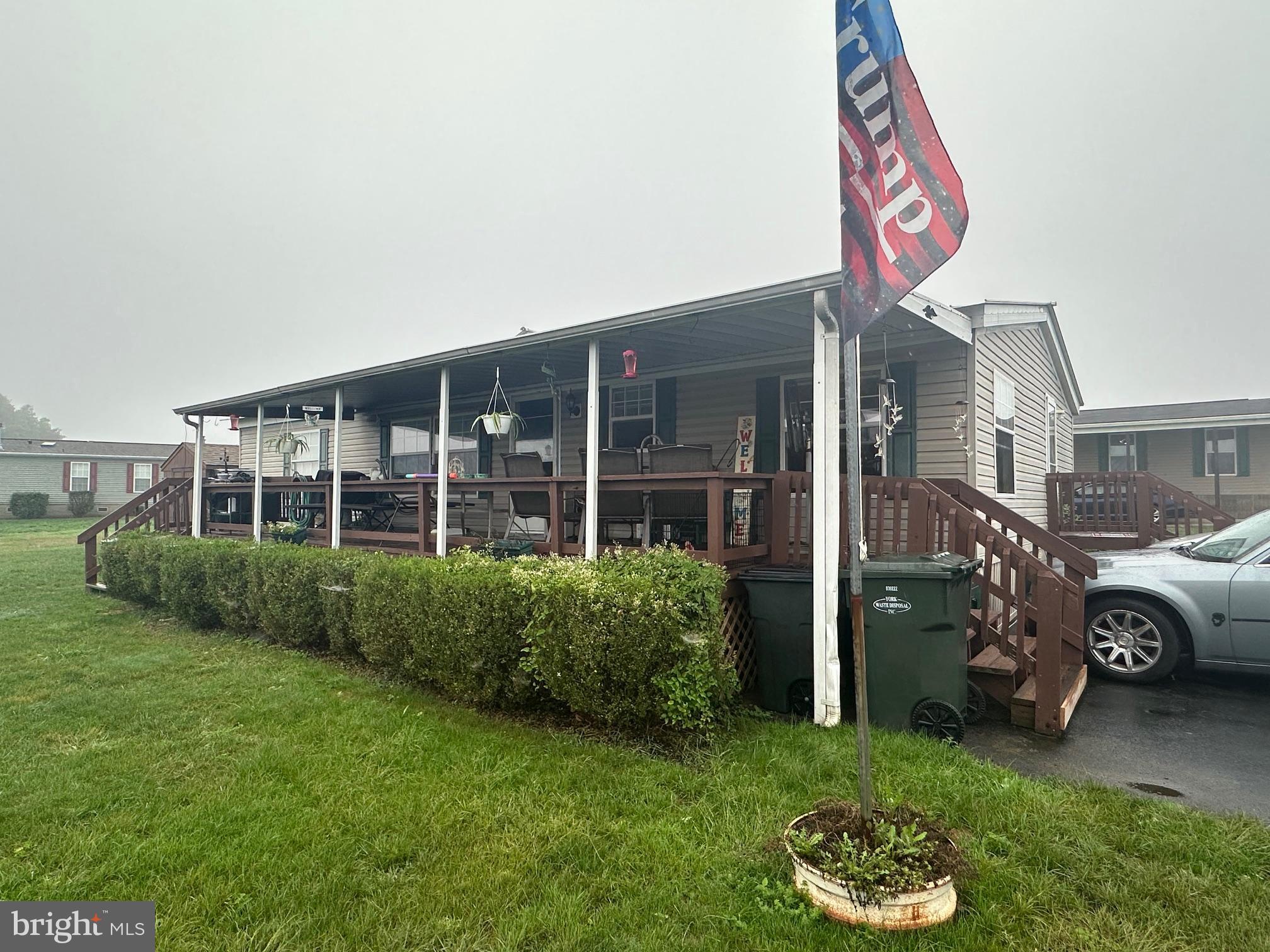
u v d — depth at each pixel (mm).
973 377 6566
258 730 4125
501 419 8094
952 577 3859
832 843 2457
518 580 4340
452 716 4371
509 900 2385
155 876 2549
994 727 4277
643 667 3703
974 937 2168
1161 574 5281
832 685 4172
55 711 4527
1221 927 2215
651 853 2684
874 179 2480
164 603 8109
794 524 5492
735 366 7945
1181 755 3795
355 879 2504
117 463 32094
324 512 11141
